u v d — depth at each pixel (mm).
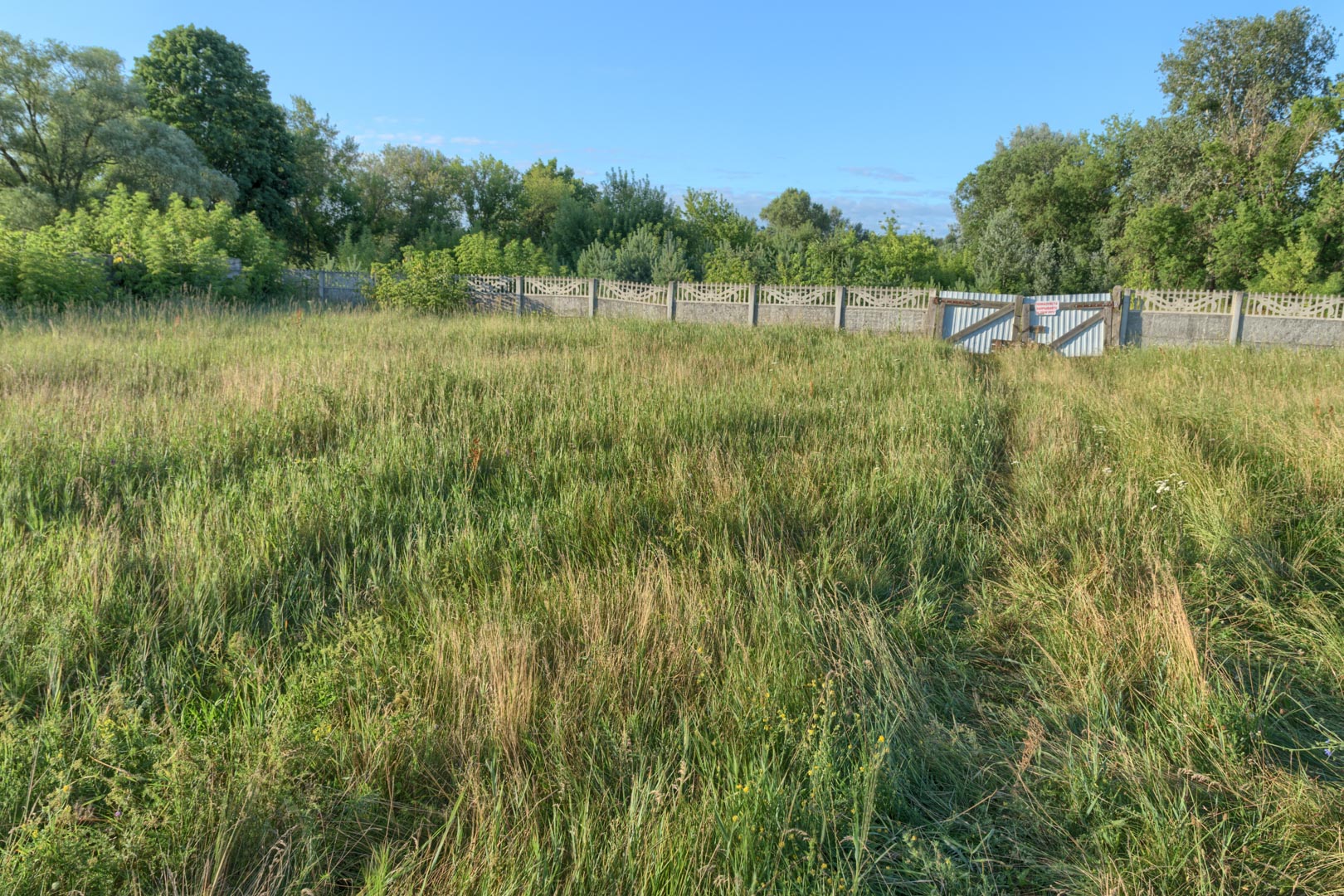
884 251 29312
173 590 3539
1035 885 2320
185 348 10055
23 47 31484
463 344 11633
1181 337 16781
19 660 2984
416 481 5219
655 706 2918
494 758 2553
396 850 2270
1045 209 43906
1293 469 5672
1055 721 3033
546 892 2082
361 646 3225
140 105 33812
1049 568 4410
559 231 40375
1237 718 2881
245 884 2152
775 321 19641
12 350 9320
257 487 4980
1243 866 2297
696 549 4242
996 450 7211
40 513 4395
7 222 28750
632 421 6859
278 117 39781
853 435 7043
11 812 2283
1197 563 4379
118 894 2072
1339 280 24734
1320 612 3779
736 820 2277
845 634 3439
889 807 2561
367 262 37406
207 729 2727
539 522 4684
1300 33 33375
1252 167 30609
